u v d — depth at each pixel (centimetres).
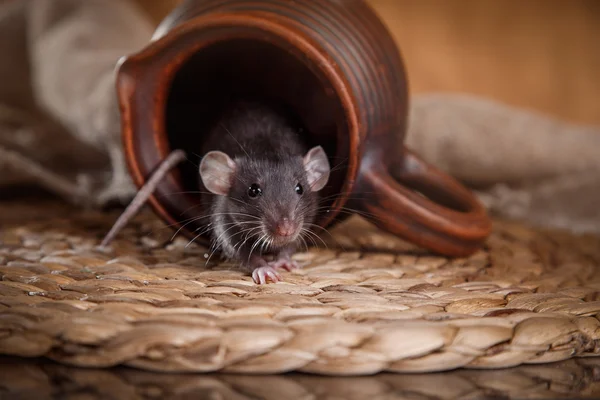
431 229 38
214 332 28
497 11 75
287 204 36
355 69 36
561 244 47
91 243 41
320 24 36
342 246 42
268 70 40
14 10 69
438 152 57
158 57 36
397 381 28
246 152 38
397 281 35
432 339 29
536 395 27
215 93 42
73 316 29
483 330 29
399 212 38
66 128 62
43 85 62
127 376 28
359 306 31
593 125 75
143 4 76
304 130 40
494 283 36
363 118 36
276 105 41
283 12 36
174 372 28
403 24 75
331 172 38
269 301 32
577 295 34
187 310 30
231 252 37
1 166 53
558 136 58
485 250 43
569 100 75
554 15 75
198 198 39
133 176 38
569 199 55
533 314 31
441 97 61
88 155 61
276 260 38
